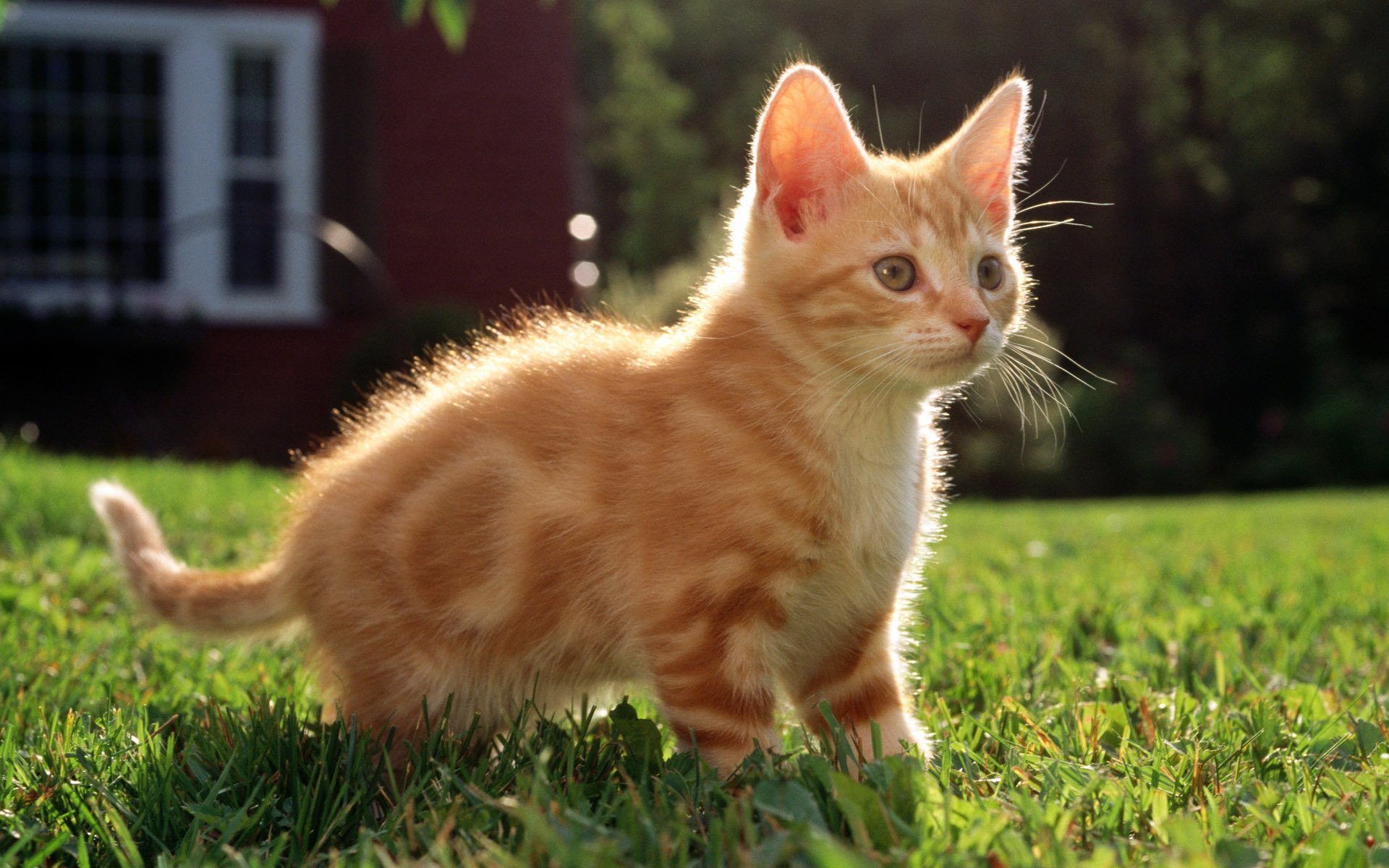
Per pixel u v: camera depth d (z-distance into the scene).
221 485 1.35
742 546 0.69
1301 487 3.19
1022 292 0.77
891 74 4.46
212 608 0.77
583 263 2.32
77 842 0.64
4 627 0.85
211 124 2.08
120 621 0.88
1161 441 3.12
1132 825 0.64
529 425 0.72
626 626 0.71
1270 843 0.63
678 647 0.69
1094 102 4.43
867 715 0.73
